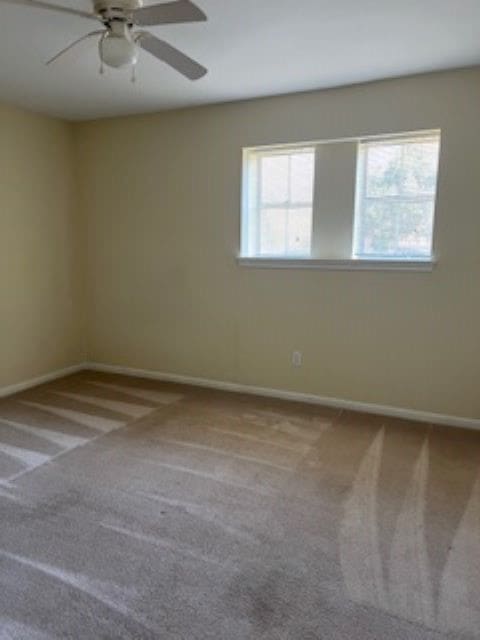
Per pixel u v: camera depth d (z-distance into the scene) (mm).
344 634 1607
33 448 3029
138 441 3150
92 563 1945
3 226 4027
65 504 2389
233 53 2830
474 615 1697
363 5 2252
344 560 1986
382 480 2658
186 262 4293
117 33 2035
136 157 4355
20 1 1876
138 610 1697
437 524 2244
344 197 3602
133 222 4484
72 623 1635
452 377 3420
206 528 2201
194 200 4160
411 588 1828
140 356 4684
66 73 3166
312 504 2412
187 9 1948
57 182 4504
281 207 3906
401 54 2857
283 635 1598
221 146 3963
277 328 3988
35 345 4422
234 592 1795
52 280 4547
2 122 3932
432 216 3393
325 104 3537
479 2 2223
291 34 2566
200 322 4320
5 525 2203
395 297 3518
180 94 3643
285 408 3797
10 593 1771
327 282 3736
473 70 3084
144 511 2334
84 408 3771
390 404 3645
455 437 3246
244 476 2693
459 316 3344
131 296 4629
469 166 3180
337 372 3803
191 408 3787
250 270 4020
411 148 3400
